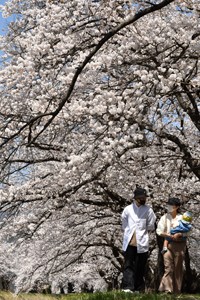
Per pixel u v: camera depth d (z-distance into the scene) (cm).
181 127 1286
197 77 996
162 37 919
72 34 944
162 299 724
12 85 913
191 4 920
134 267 825
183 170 1323
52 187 1177
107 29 955
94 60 962
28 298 1182
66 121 1003
